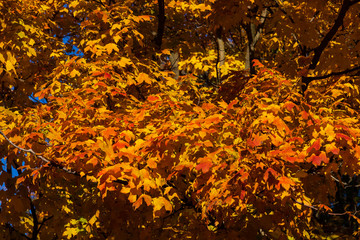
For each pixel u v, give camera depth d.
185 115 3.83
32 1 6.49
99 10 5.48
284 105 3.52
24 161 4.69
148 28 7.68
